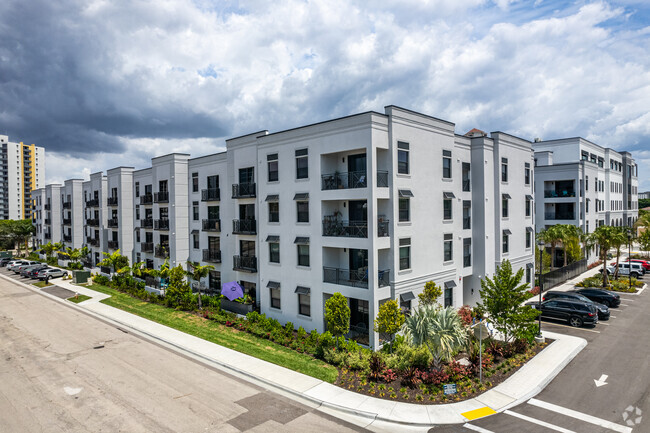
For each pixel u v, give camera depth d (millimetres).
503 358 19234
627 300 31406
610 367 18469
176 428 13414
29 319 28156
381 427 13562
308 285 24219
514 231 32000
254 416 14211
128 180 45062
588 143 51625
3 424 13812
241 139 29562
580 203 45094
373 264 20922
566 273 39125
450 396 15430
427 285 22734
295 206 24875
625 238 35375
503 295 19219
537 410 14570
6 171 126125
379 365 16984
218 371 18422
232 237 31422
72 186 57375
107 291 37500
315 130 23531
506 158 30922
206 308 29453
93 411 14648
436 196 25312
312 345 20922
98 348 21781
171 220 36688
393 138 21969
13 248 82875
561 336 23000
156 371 18422
